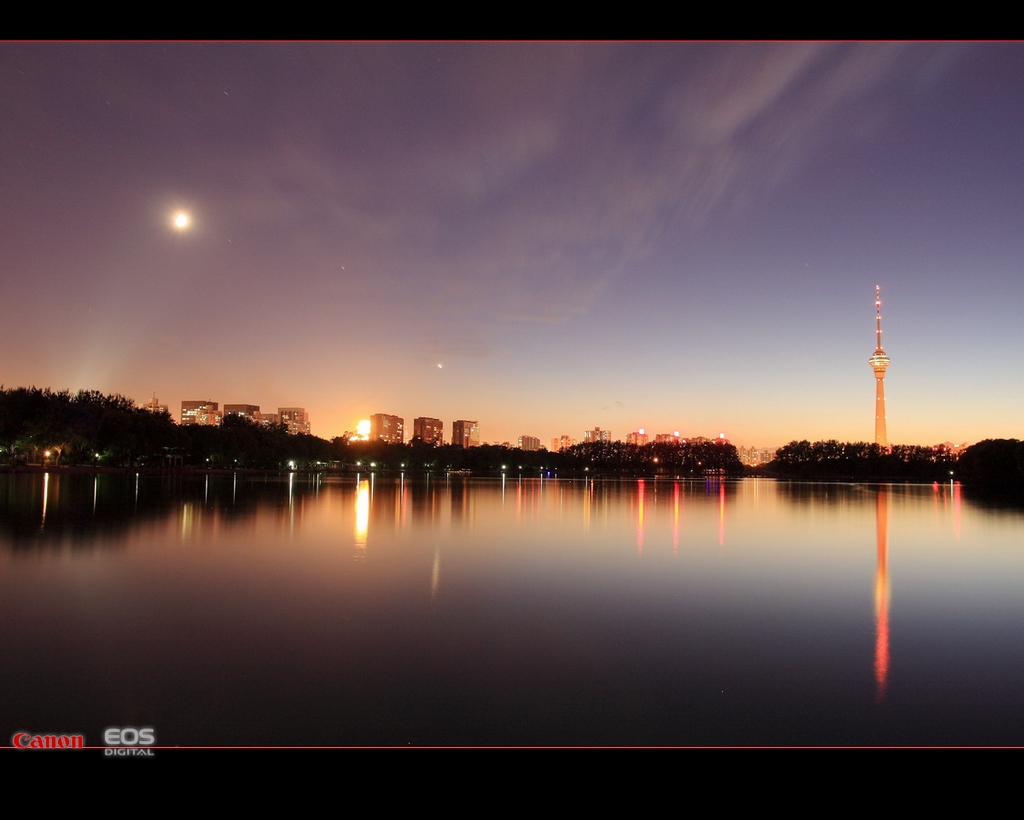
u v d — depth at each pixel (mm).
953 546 26422
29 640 11352
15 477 74125
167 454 127500
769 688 9477
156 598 14633
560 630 12555
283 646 11180
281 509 40188
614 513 43906
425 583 17031
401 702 8773
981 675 10102
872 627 13016
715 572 19438
